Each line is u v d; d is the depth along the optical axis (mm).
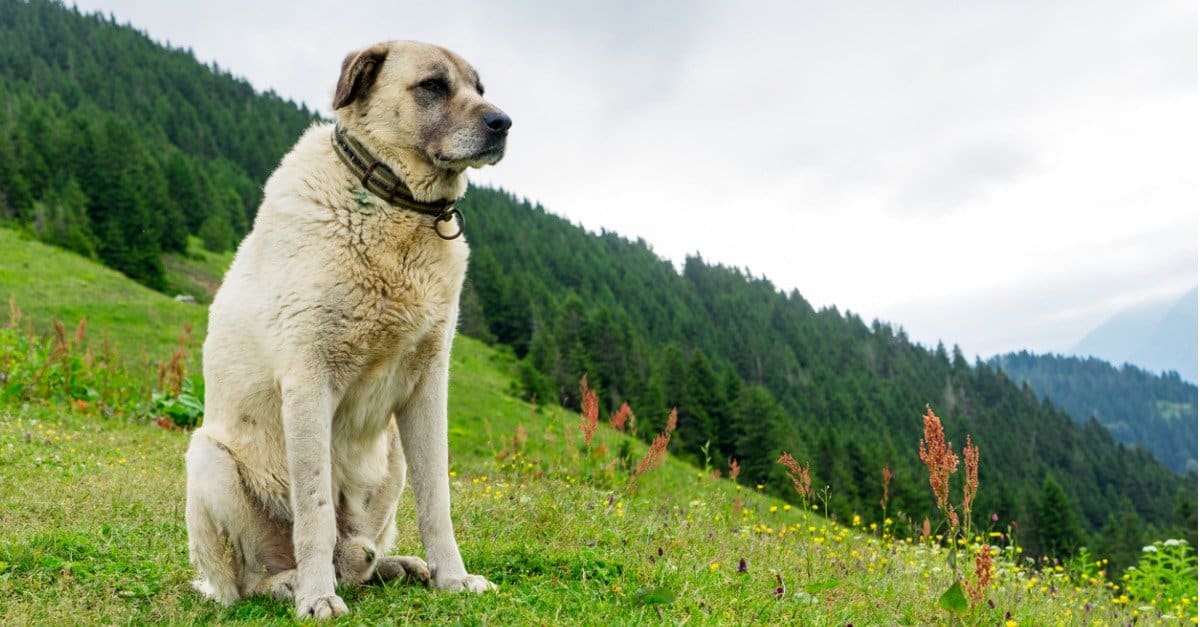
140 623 3857
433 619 3730
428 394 4215
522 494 7332
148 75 161125
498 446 13695
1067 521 53406
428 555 4215
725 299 181000
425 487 4211
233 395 4145
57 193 83500
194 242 103312
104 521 5863
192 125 151875
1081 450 128750
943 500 4098
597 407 7129
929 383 157000
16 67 145250
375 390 4125
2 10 165750
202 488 4070
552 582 4320
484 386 57125
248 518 4137
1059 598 6527
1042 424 138125
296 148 4191
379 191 3986
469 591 3988
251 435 4148
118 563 4645
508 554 4781
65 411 12758
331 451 4207
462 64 4383
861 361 163500
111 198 83062
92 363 15047
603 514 6492
